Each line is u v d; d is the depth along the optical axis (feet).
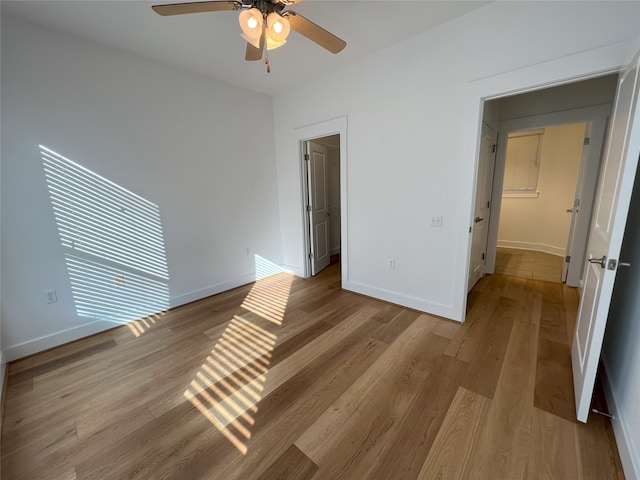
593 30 5.41
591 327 4.88
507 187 17.16
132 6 6.17
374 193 9.52
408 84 8.09
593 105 9.75
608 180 5.36
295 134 11.71
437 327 8.08
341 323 8.52
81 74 7.47
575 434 4.59
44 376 6.41
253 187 12.16
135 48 8.05
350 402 5.41
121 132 8.29
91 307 8.19
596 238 5.70
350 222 10.45
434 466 4.14
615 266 4.21
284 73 9.99
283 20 4.65
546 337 7.44
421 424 4.87
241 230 11.91
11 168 6.68
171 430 4.90
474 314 8.81
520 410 5.09
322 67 9.59
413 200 8.63
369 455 4.33
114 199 8.32
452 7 6.55
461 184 7.58
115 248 8.49
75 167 7.55
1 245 6.71
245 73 9.91
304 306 9.86
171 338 7.97
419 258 8.84
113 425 5.03
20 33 6.54
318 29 5.24
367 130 9.27
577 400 4.99
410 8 6.54
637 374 4.12
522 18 6.11
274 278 13.14
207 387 5.95
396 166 8.80
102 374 6.45
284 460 4.30
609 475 3.94
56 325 7.63
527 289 10.77
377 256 9.93
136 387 6.00
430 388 5.71
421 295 9.02
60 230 7.48
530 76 6.17
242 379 6.17
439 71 7.47
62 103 7.23
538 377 5.93
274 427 4.90
